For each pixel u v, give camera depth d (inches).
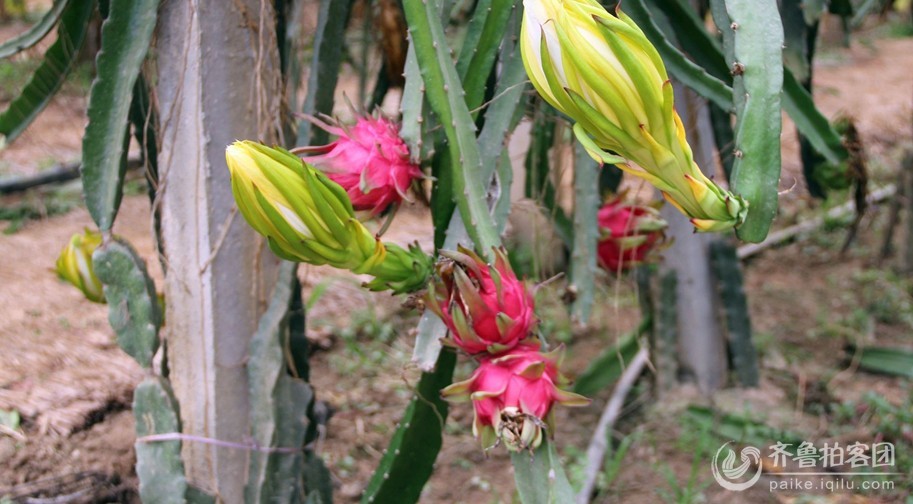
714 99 46.1
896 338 105.7
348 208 35.2
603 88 28.2
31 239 122.1
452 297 36.1
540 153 65.9
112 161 44.4
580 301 60.0
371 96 69.7
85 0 50.4
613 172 80.4
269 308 49.1
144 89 50.7
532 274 100.0
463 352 37.6
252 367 49.1
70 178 139.6
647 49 28.3
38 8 239.1
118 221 127.6
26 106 52.9
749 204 31.1
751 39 32.2
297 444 50.4
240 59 46.9
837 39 274.2
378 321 106.3
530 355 35.6
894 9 276.7
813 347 103.6
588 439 88.2
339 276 108.0
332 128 40.8
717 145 75.9
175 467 46.7
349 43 82.2
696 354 89.7
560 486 35.5
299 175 33.7
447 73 39.3
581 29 28.0
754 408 88.0
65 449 74.2
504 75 45.0
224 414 50.5
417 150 39.9
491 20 43.1
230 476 51.3
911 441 84.7
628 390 92.0
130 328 46.3
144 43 43.6
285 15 52.6
